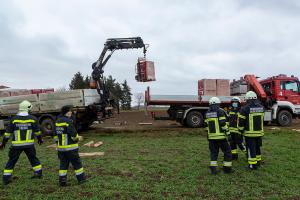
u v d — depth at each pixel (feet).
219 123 25.17
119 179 24.00
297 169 26.73
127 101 173.68
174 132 51.24
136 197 19.97
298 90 60.13
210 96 57.93
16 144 23.63
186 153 34.24
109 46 59.31
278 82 59.67
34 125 24.61
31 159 24.75
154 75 59.00
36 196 20.31
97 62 59.11
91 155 33.88
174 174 25.38
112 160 31.07
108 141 45.57
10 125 23.93
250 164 26.61
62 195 20.40
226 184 22.58
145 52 59.36
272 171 26.03
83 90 53.42
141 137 49.16
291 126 60.08
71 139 22.62
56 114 54.75
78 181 23.00
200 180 23.62
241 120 26.58
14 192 21.26
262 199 19.51
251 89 60.08
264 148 36.50
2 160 32.68
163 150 36.58
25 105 24.47
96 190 21.34
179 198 19.77
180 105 57.98
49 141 48.21
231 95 62.80
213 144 25.54
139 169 27.20
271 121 61.36
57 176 25.27
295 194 20.29
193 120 57.36
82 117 54.90
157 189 21.42
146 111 58.03
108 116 59.21
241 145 31.48
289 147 37.17
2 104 56.65
